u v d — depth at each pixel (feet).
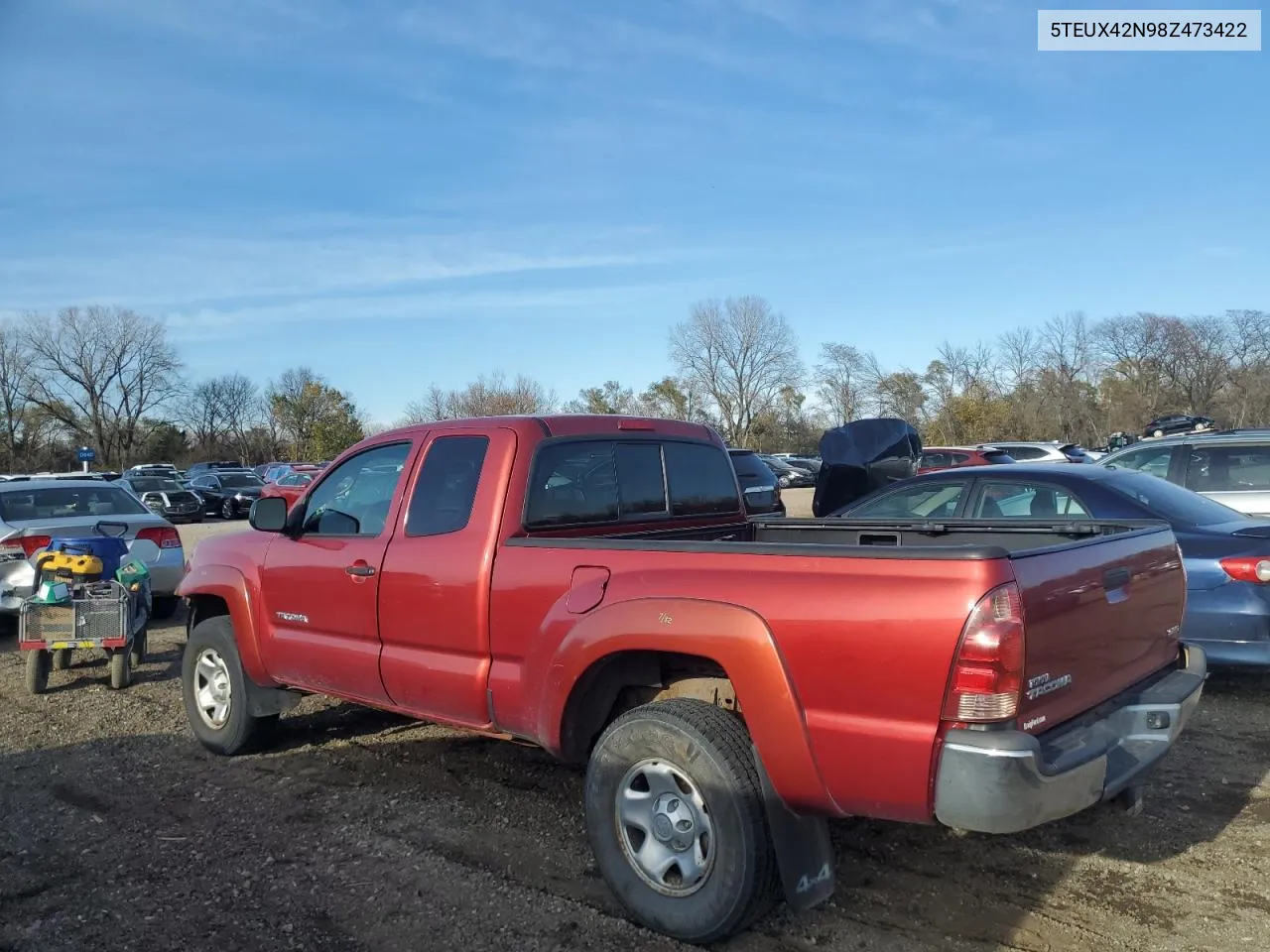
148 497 97.66
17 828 14.85
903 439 34.88
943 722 9.32
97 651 28.04
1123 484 20.76
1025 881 12.42
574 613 11.85
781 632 10.16
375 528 15.21
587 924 11.53
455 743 18.83
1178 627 13.02
